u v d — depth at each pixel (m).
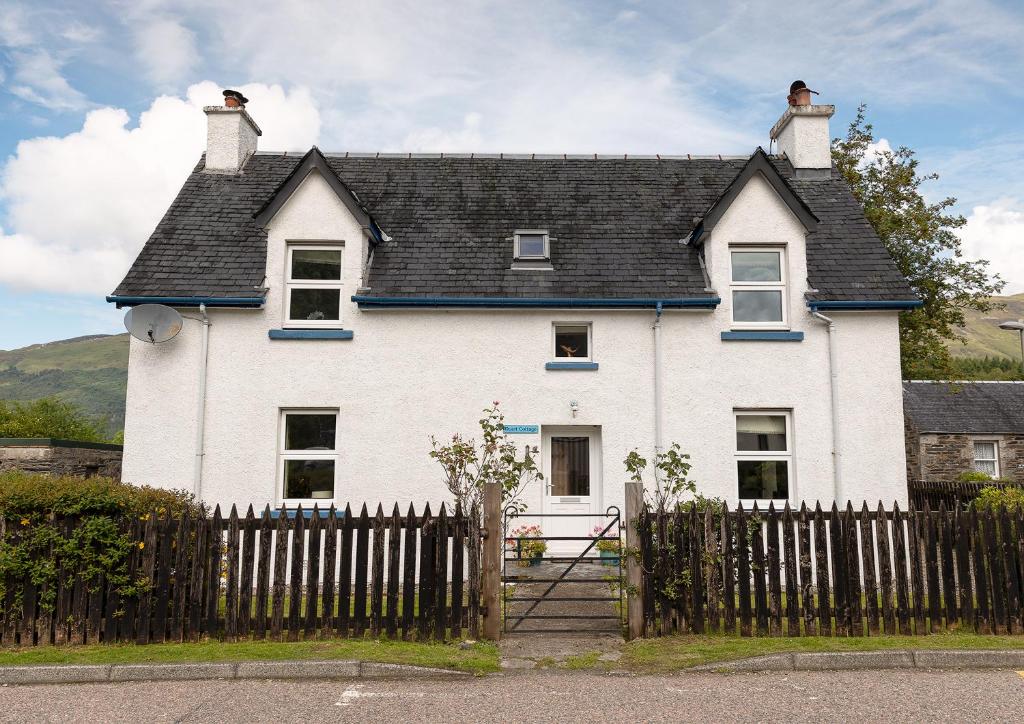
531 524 12.11
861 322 12.38
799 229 12.62
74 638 7.52
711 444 12.16
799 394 12.27
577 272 12.75
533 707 5.97
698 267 12.94
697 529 7.98
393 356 12.27
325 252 12.74
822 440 12.16
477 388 12.26
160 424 11.96
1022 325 17.48
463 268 12.78
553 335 12.50
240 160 15.05
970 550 8.04
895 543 7.96
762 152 12.67
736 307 12.73
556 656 7.45
